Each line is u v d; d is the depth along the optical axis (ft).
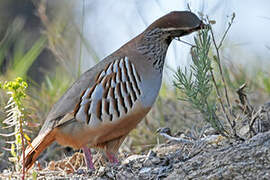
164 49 35.32
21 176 33.14
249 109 35.99
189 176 28.43
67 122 33.73
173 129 43.91
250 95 46.52
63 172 34.40
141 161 33.32
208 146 32.35
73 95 33.78
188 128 41.39
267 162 27.22
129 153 40.63
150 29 35.06
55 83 53.57
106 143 35.32
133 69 33.88
